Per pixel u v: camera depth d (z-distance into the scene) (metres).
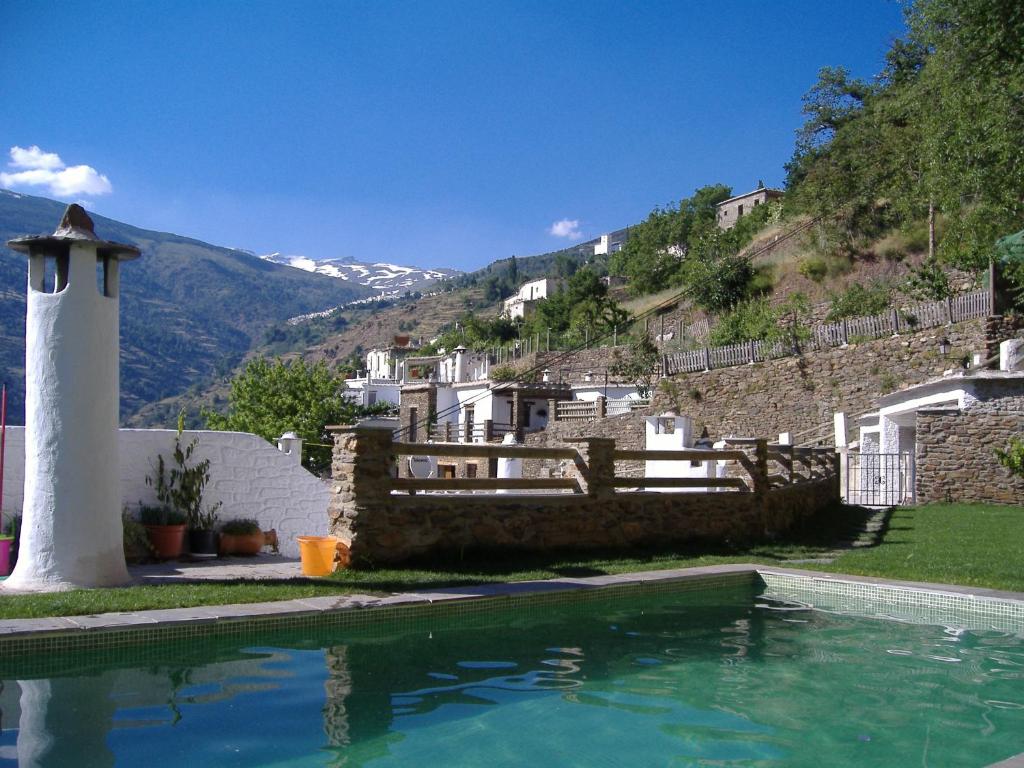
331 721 4.89
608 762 4.45
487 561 10.07
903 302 31.72
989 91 20.41
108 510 8.04
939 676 6.20
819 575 9.56
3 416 8.85
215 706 5.07
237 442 11.36
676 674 6.17
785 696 5.68
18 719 4.72
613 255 77.75
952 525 15.09
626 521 11.68
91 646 6.03
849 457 20.66
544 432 37.81
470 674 6.01
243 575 9.06
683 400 33.62
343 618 7.15
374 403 53.38
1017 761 4.08
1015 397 19.31
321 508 11.93
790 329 31.95
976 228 24.38
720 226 65.88
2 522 9.31
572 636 7.27
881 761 4.52
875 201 40.97
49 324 7.86
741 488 13.41
